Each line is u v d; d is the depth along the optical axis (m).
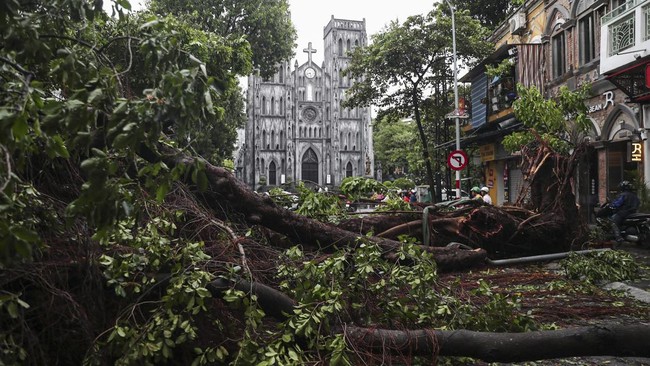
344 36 75.06
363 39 75.00
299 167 73.56
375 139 74.19
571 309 5.48
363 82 26.70
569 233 8.88
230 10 28.08
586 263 7.32
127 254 3.52
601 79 16.33
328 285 3.92
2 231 2.01
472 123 28.22
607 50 15.01
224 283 3.52
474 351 3.39
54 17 2.87
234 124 36.12
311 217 6.91
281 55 31.70
